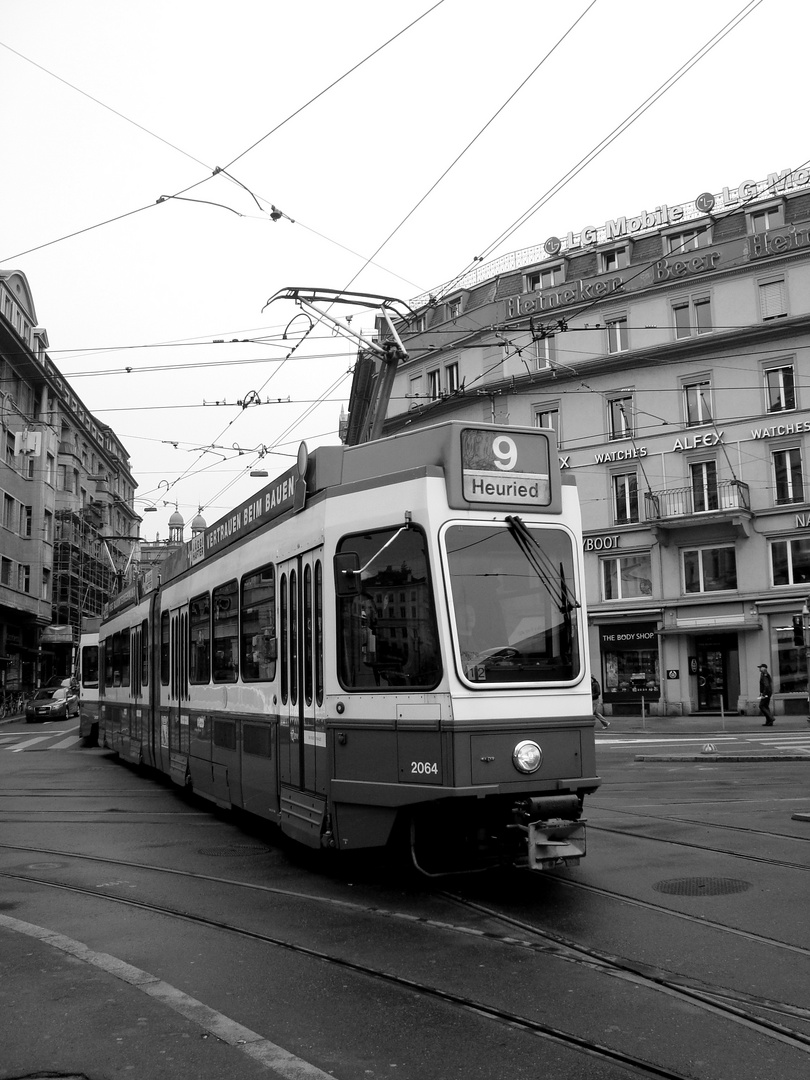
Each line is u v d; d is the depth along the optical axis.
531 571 7.43
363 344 15.54
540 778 7.10
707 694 33.09
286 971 5.54
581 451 35.25
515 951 5.83
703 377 33.22
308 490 8.53
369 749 7.47
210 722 11.45
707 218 33.94
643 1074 4.10
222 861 8.96
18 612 49.31
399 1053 4.34
